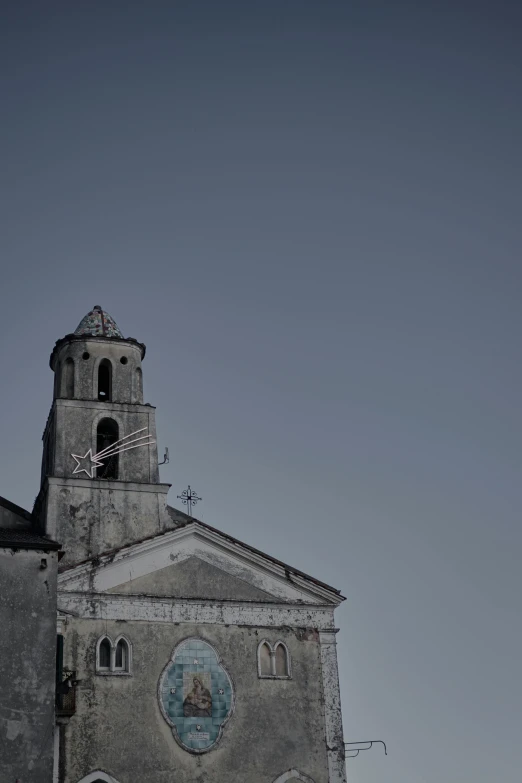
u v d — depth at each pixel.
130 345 46.97
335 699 40.34
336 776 38.84
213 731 38.19
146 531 42.12
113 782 36.12
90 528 41.47
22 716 33.94
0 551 36.16
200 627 40.00
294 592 42.06
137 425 44.78
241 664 39.84
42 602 35.91
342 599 42.44
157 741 37.34
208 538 41.81
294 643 41.03
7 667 34.47
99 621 38.81
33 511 45.62
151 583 40.25
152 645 39.03
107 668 38.16
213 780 37.34
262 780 37.94
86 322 47.66
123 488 42.72
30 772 33.25
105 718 37.09
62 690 35.97
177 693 38.44
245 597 41.25
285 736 39.00
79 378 45.41
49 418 45.56
